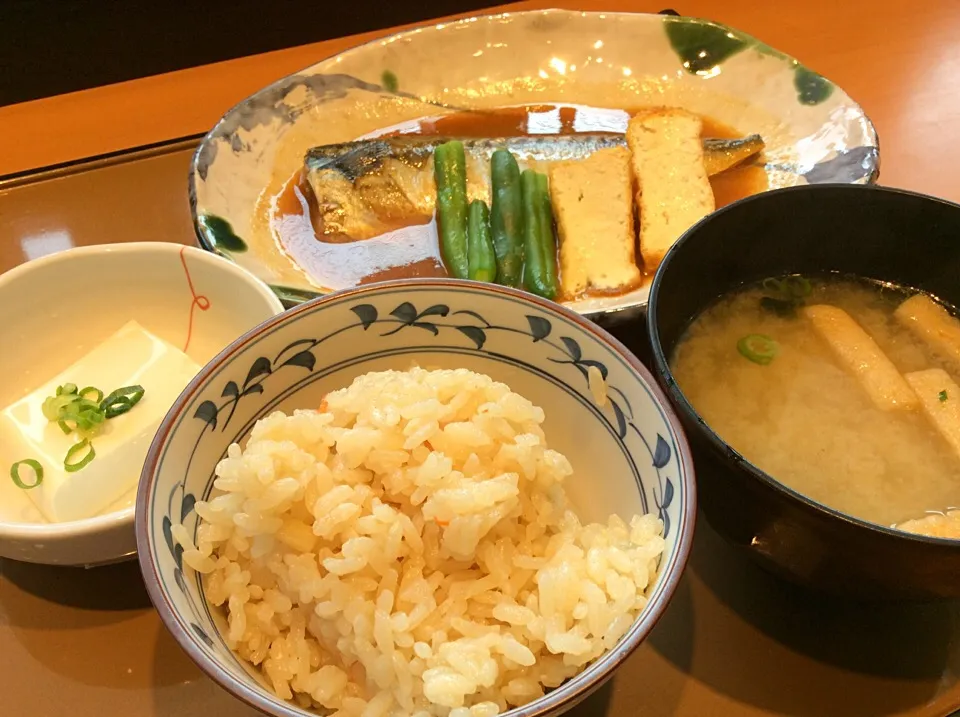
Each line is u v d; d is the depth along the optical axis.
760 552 0.17
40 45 0.49
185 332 0.24
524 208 0.31
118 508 0.20
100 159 0.31
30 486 0.20
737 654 0.18
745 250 0.21
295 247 0.31
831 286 0.23
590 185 0.31
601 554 0.15
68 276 0.23
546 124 0.36
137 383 0.22
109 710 0.17
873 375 0.21
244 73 0.36
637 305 0.24
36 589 0.19
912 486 0.19
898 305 0.22
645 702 0.17
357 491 0.16
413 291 0.18
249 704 0.12
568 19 0.36
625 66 0.36
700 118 0.34
